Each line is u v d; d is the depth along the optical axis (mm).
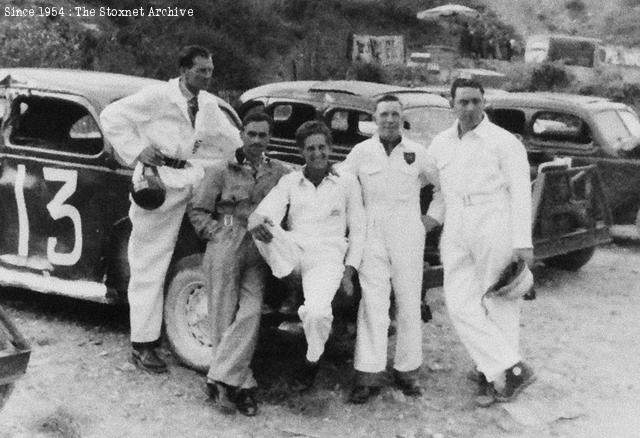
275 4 33844
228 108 6855
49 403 5020
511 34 47688
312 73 30047
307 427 4906
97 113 6031
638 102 28531
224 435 4750
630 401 5531
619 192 10211
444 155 5301
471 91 5156
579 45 35750
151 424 4844
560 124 11000
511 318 5309
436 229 6039
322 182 5148
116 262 5902
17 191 6219
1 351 3857
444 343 6559
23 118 6480
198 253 5500
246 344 4953
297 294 5113
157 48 23844
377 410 5180
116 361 5711
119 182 5855
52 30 20875
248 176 5148
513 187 5160
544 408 5305
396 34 37344
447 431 4941
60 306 6898
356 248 5168
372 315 5219
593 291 8445
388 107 5203
